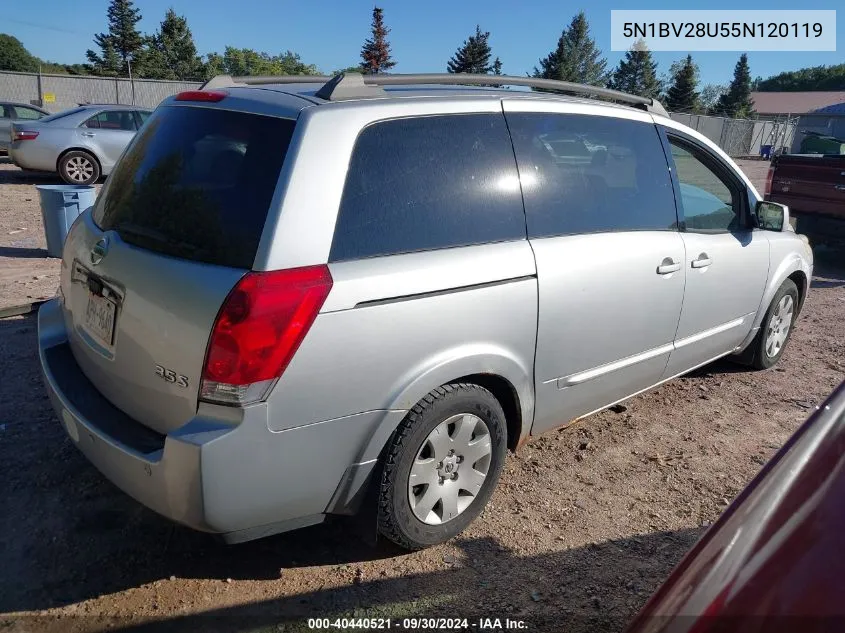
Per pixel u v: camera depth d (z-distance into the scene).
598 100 4.10
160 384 2.58
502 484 3.69
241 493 2.46
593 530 3.34
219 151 2.78
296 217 2.53
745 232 4.68
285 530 2.69
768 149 42.66
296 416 2.51
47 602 2.71
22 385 4.52
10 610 2.66
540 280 3.18
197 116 3.00
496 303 3.01
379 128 2.81
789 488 1.39
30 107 17.42
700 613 1.18
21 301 6.29
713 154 4.51
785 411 4.79
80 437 2.81
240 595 2.80
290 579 2.91
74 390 2.98
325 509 2.74
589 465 3.94
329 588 2.87
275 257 2.46
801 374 5.50
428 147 2.95
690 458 4.07
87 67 67.12
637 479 3.82
